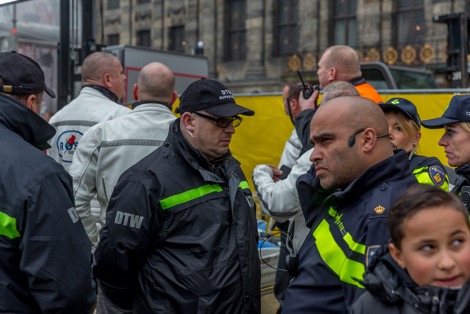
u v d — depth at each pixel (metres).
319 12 27.17
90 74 4.77
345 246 2.41
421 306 1.92
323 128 2.54
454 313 1.87
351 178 2.53
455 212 1.90
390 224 2.00
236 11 30.27
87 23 9.73
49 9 10.17
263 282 5.21
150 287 3.03
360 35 25.80
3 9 9.88
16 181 2.64
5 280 2.62
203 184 3.11
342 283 2.38
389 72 11.86
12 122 2.82
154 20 33.06
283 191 3.50
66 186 2.75
